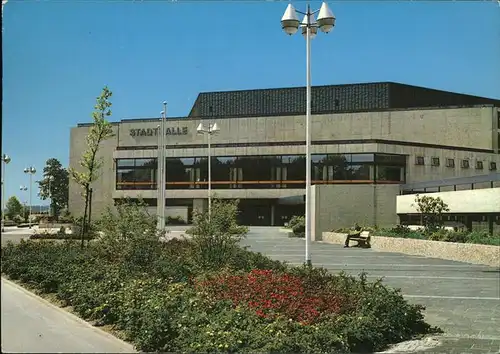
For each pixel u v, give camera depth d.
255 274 10.89
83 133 18.89
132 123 63.97
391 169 53.31
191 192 60.47
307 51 15.02
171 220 56.53
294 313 7.83
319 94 67.81
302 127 62.91
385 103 65.31
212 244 13.52
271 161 58.88
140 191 60.59
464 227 26.41
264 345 6.34
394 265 18.95
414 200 29.31
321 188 34.12
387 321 7.84
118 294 8.73
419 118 59.47
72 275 11.01
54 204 26.55
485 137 57.22
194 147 61.09
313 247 28.67
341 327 7.28
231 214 13.88
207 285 9.73
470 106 57.88
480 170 56.19
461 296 12.10
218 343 6.27
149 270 11.73
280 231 46.06
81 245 16.31
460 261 20.22
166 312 7.16
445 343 7.66
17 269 12.70
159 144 49.59
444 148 54.97
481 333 8.32
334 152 54.53
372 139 55.72
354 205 34.03
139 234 12.62
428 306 10.84
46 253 14.99
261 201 59.72
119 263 12.18
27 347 5.84
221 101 71.69
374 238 27.36
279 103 69.19
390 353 7.15
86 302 8.87
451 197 27.95
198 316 7.20
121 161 61.59
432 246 22.17
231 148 60.22
